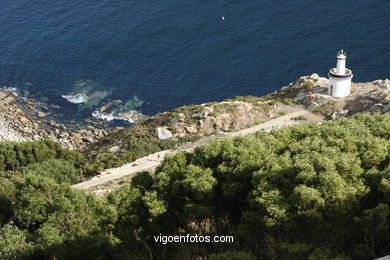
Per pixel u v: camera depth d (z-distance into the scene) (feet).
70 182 223.10
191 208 116.16
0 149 248.32
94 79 361.10
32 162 248.93
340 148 121.08
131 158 231.91
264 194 106.42
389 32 352.90
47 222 132.05
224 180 122.42
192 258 119.44
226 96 328.49
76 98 345.72
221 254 100.73
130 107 332.39
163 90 341.41
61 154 254.88
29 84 363.15
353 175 108.78
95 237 125.49
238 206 121.70
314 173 106.22
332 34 360.07
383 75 319.47
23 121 320.50
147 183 132.05
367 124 144.87
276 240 106.52
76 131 312.50
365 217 98.22
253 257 100.01
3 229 131.85
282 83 329.93
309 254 97.50
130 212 123.54
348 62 332.80
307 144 126.21
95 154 252.21
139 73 359.46
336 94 253.85
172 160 131.23
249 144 127.24
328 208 101.96
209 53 365.40
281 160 118.62
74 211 134.31
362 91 256.93
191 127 249.34
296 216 102.73
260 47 361.71
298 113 255.70
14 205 147.33
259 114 258.37
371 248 101.55
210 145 129.18
